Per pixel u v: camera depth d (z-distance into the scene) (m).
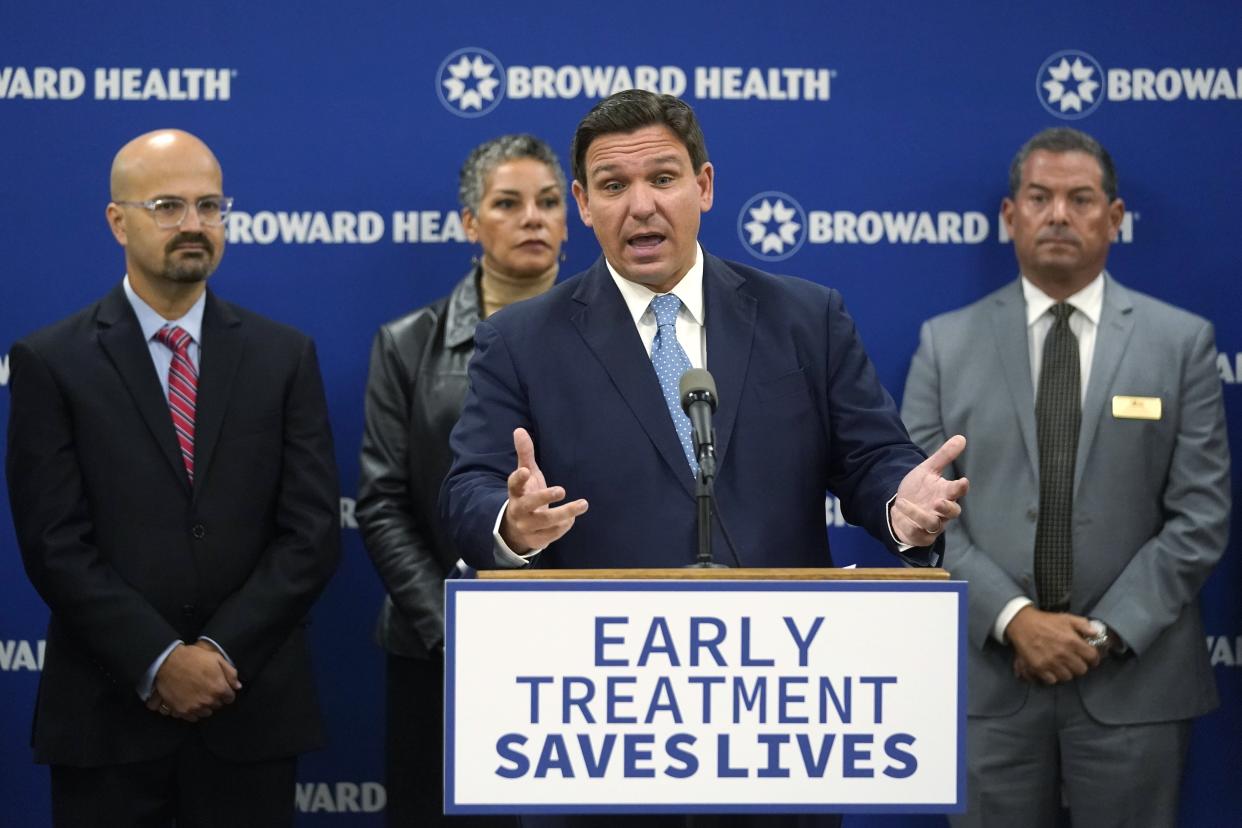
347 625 7.41
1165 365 6.74
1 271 7.31
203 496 5.99
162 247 6.09
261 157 7.37
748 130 7.42
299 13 7.37
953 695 3.36
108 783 5.85
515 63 7.39
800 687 3.35
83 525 5.87
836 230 7.43
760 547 4.22
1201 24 7.42
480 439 4.41
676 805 3.33
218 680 5.72
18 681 7.28
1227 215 7.43
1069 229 6.77
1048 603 6.57
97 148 7.32
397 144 7.39
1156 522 6.70
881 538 4.08
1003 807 6.58
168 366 6.16
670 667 3.35
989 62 7.42
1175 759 6.56
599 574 3.41
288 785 6.13
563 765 3.32
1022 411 6.72
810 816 4.05
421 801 6.65
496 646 3.34
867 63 7.42
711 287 4.50
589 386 4.37
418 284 7.41
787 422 4.37
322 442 6.27
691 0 7.40
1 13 7.30
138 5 7.32
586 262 7.47
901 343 7.43
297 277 7.39
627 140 4.31
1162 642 6.58
